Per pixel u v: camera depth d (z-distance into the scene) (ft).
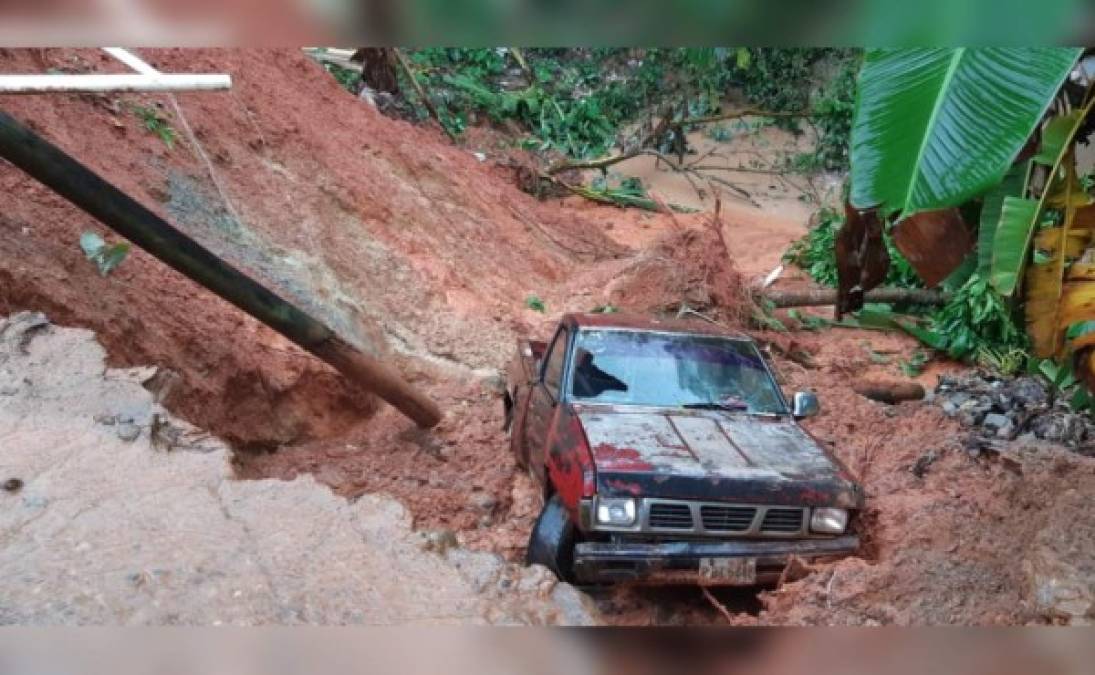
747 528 18.21
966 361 43.01
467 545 21.90
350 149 47.24
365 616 13.14
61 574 13.20
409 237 44.55
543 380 24.26
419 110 74.43
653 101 92.38
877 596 17.57
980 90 12.64
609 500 17.85
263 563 14.03
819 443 21.07
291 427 29.07
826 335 47.83
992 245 16.02
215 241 33.04
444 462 27.53
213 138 38.29
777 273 52.90
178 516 15.06
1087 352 16.83
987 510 21.75
